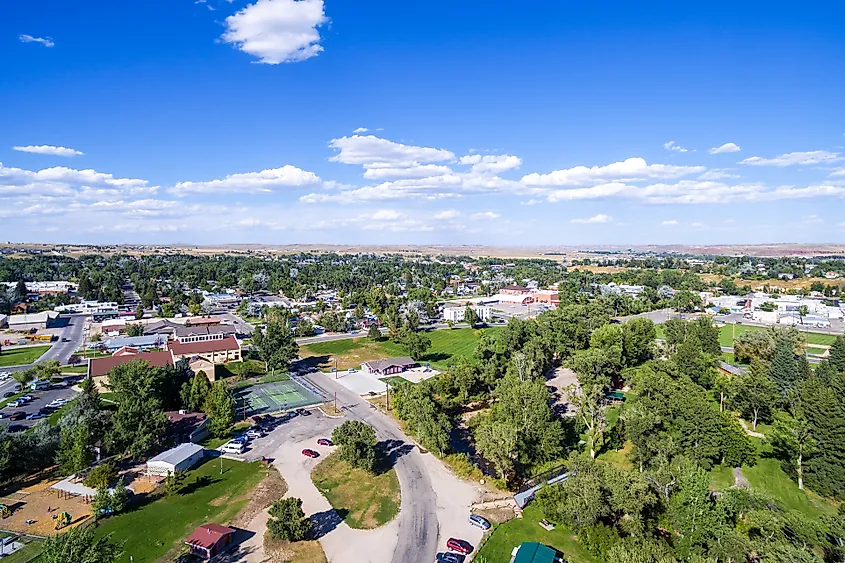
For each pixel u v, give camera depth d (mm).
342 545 63562
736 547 53219
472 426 103812
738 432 87000
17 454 77438
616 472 66625
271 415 110875
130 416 85438
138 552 60875
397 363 147375
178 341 163500
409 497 75875
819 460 78312
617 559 55094
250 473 82875
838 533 52406
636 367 135000
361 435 83562
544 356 138625
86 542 50156
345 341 188625
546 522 68500
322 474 83062
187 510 70938
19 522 66125
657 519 63250
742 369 141125
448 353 170250
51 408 109688
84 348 169750
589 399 96812
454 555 60750
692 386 94500
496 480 81125
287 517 64062
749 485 80312
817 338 190375
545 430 89625
